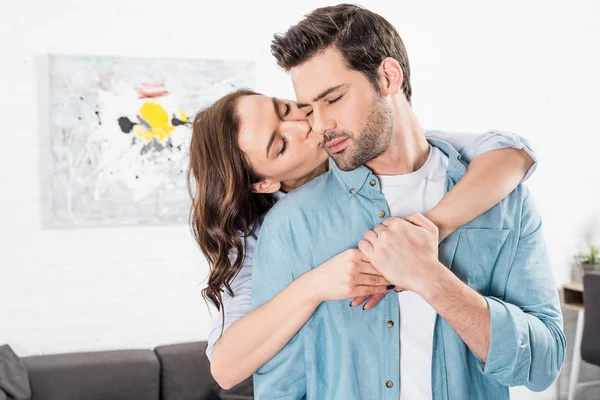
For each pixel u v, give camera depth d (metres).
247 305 1.54
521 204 1.39
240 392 3.27
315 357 1.33
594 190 4.29
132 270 3.51
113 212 3.45
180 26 3.54
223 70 3.57
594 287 3.54
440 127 3.98
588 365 4.24
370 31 1.26
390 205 1.36
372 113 1.26
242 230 1.60
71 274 3.44
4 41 3.32
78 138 3.39
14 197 3.36
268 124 1.52
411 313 1.32
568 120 4.23
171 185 3.52
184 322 3.59
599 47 4.28
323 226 1.34
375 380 1.30
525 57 4.12
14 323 3.37
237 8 3.62
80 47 3.41
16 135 3.35
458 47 4.00
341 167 1.30
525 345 1.25
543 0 4.15
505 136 1.40
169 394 3.27
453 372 1.31
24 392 3.01
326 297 1.25
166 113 3.49
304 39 1.25
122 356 3.27
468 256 1.34
